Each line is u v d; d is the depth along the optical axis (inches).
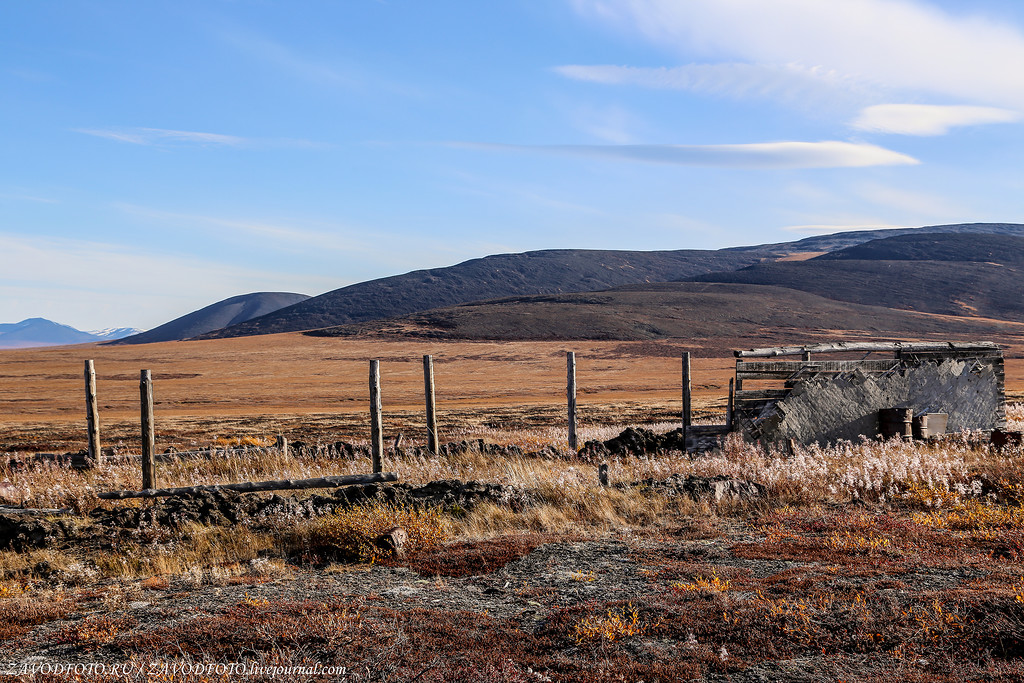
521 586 239.1
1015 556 251.1
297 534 325.1
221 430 1214.9
